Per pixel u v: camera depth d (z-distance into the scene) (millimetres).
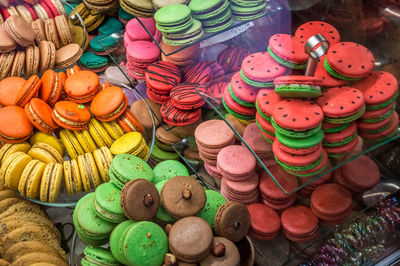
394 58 1352
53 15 1951
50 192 1390
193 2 1483
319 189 1407
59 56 1870
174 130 1729
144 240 1172
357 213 1396
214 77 1598
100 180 1456
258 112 1265
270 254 1357
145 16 1578
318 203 1382
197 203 1250
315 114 1151
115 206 1254
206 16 1452
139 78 1874
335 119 1166
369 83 1238
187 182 1289
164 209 1273
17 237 1301
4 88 1634
